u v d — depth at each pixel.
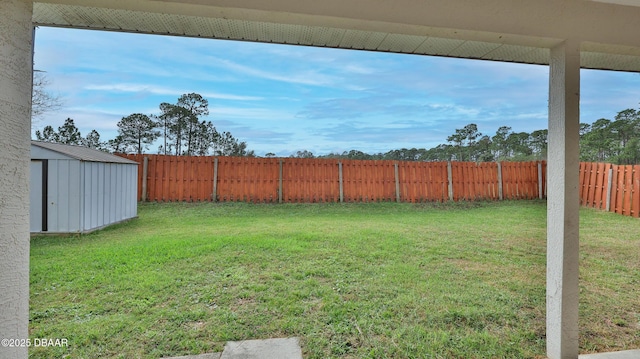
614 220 6.51
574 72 1.71
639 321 2.53
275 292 2.93
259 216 7.13
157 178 8.70
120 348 2.07
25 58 1.27
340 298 2.82
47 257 3.84
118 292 2.88
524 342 2.18
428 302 2.76
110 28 1.84
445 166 9.51
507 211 7.89
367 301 2.77
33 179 5.05
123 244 4.50
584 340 2.25
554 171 1.82
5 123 1.19
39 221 5.05
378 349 2.09
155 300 2.73
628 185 7.01
